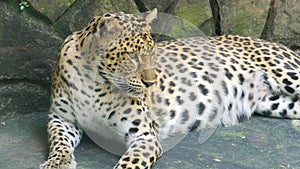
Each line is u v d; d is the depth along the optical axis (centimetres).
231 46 1164
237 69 1138
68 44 989
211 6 1257
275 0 1291
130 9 1182
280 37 1309
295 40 1320
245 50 1162
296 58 1170
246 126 1136
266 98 1169
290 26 1305
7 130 1089
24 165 961
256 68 1146
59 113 1013
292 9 1298
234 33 1283
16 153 1000
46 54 1147
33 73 1147
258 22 1289
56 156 945
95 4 1157
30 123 1123
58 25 1145
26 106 1156
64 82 984
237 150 1038
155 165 971
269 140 1079
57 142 976
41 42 1138
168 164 977
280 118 1175
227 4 1262
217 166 978
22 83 1145
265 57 1152
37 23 1130
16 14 1112
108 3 1165
